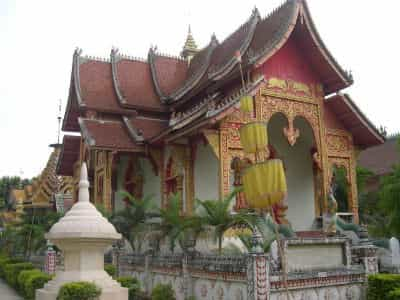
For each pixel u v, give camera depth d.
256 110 18.48
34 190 41.50
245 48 21.36
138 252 18.17
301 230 22.28
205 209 14.41
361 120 20.88
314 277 12.55
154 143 21.80
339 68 20.30
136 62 28.81
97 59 27.92
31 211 36.28
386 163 40.78
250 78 18.64
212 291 13.05
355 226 17.98
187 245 14.59
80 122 23.86
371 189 39.31
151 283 16.22
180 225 15.06
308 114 20.11
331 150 20.69
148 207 19.38
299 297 12.20
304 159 23.25
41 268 22.31
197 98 22.97
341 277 13.20
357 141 21.91
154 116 26.06
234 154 17.20
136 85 27.50
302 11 19.28
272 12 21.36
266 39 19.98
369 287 13.34
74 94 27.05
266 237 13.39
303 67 20.39
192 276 14.05
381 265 16.86
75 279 7.33
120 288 7.55
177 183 20.17
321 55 19.95
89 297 7.08
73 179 32.06
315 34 19.69
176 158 19.53
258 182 5.91
